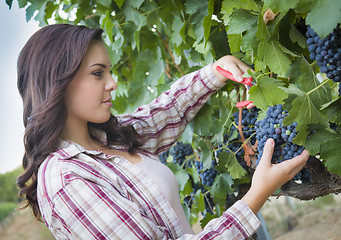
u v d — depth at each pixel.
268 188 1.15
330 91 1.23
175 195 1.41
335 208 7.01
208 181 1.76
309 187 1.50
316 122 1.18
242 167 1.57
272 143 1.16
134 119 1.59
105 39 2.04
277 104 1.21
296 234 6.48
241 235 1.10
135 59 2.39
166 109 1.61
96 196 1.12
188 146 1.98
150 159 1.45
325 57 1.07
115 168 1.29
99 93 1.28
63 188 1.13
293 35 1.21
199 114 1.72
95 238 1.10
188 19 1.68
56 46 1.22
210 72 1.56
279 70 1.19
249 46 1.22
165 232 1.21
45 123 1.23
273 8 1.05
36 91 1.27
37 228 7.04
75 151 1.23
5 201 7.86
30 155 1.29
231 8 1.26
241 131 1.51
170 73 2.29
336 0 0.96
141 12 1.95
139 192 1.27
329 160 1.13
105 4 1.84
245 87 1.55
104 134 1.46
